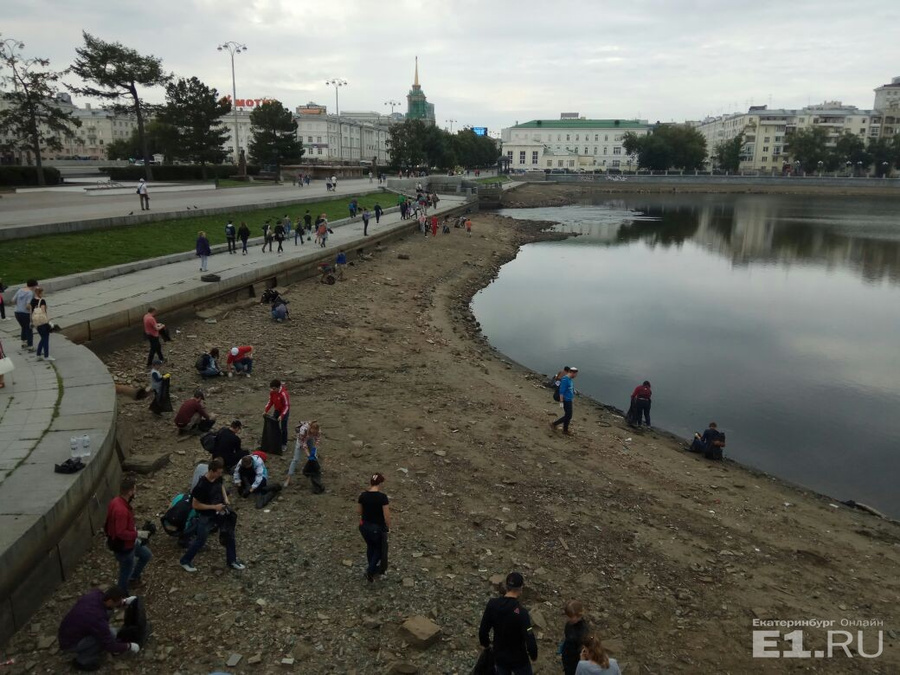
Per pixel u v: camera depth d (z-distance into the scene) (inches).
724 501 576.1
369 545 378.6
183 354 789.2
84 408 488.1
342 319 1071.0
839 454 735.1
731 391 932.0
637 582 421.1
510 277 1834.4
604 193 5944.9
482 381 858.8
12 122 2381.9
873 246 2586.1
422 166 5201.8
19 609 312.2
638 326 1298.0
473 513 485.7
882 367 1051.9
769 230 3154.5
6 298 822.5
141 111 2795.3
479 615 366.9
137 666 300.5
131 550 332.8
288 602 357.4
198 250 1079.0
